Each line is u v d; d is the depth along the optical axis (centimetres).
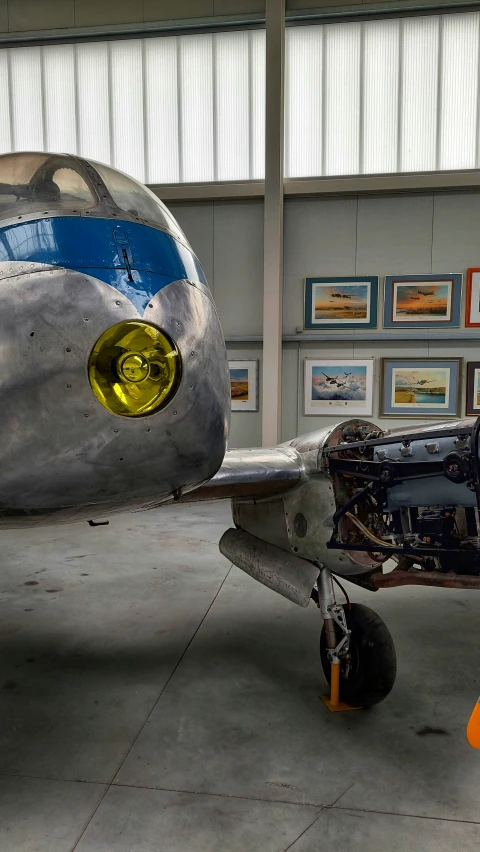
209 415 149
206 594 385
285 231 738
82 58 754
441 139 702
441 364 711
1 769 201
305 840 167
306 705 245
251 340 747
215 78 733
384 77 706
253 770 200
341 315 730
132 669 280
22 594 386
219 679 269
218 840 167
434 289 707
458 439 188
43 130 771
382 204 717
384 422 730
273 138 698
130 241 149
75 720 234
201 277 168
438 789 190
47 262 137
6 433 132
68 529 568
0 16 754
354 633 244
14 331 131
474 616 346
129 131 756
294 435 754
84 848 164
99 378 133
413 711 240
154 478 145
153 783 193
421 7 681
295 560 246
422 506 201
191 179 752
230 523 591
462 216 702
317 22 709
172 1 720
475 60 687
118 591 391
